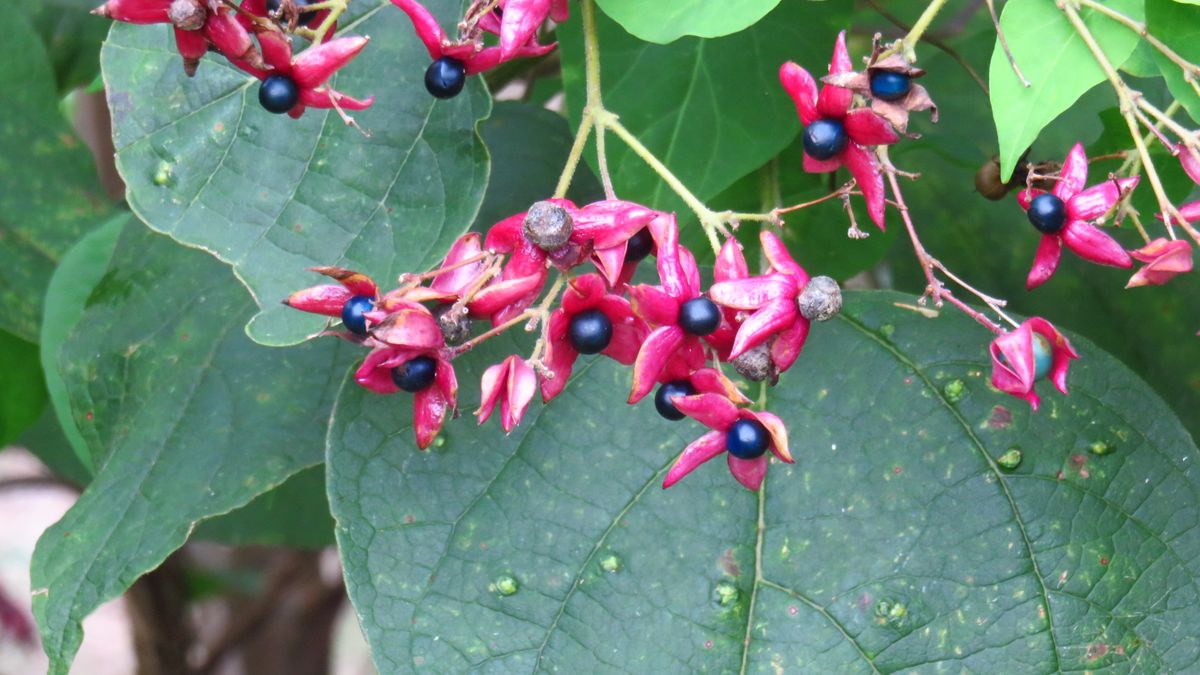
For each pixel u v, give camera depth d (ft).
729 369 2.02
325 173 1.97
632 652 1.96
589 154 2.04
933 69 2.34
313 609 3.49
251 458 2.12
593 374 2.00
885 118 1.79
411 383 1.79
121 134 1.96
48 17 2.54
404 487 1.98
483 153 1.96
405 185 1.97
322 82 1.85
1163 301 2.32
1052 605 1.94
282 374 2.15
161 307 2.19
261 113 1.97
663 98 2.05
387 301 1.78
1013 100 1.82
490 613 1.96
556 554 1.97
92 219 2.44
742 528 1.98
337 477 1.97
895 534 1.97
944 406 1.99
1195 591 1.94
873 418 1.99
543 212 1.77
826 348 2.01
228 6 1.81
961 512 1.97
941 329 2.01
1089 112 2.32
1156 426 1.97
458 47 1.88
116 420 2.17
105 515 2.11
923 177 2.43
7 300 2.41
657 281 2.05
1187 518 1.95
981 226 2.41
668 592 1.97
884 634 1.95
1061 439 1.97
